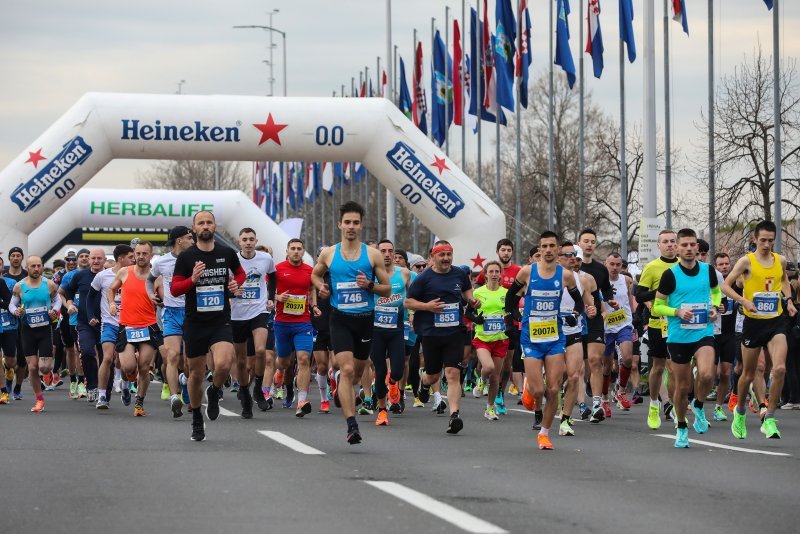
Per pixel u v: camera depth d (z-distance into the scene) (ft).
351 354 91.66
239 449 88.69
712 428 113.19
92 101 194.90
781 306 102.17
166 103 195.42
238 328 126.31
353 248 94.53
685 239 94.68
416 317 107.96
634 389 147.64
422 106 319.47
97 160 196.13
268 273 125.59
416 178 200.75
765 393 125.80
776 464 81.97
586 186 440.45
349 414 89.71
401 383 132.98
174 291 91.40
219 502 62.34
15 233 194.80
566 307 113.91
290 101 199.00
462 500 63.67
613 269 130.41
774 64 195.31
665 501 64.18
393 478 72.49
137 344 121.39
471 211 202.39
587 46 232.94
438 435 103.09
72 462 79.87
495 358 121.80
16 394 150.61
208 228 91.61
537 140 459.73
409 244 517.55
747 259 101.76
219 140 195.83
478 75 291.17
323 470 76.07
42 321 138.31
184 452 86.28
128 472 74.54
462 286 107.34
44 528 54.70
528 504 62.64
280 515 58.34
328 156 200.34
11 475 73.00
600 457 85.97
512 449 91.40
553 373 91.71
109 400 137.80
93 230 312.09
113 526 55.16
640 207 437.99
